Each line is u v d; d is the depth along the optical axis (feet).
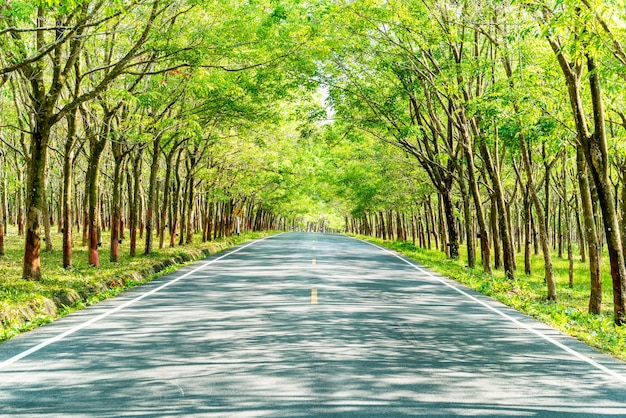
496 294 43.34
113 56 57.06
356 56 69.82
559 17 28.50
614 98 43.50
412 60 64.54
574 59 34.50
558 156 69.92
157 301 36.06
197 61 43.91
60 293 34.88
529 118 42.83
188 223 99.96
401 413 15.53
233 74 58.08
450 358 22.26
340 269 59.77
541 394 17.74
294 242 118.21
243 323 28.58
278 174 119.34
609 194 35.45
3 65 42.22
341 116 77.25
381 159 96.78
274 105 71.67
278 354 22.11
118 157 60.64
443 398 17.01
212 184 112.27
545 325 30.66
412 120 77.77
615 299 35.32
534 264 105.81
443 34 54.70
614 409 16.42
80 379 18.48
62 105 63.62
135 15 47.80
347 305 35.24
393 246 114.11
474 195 65.77
